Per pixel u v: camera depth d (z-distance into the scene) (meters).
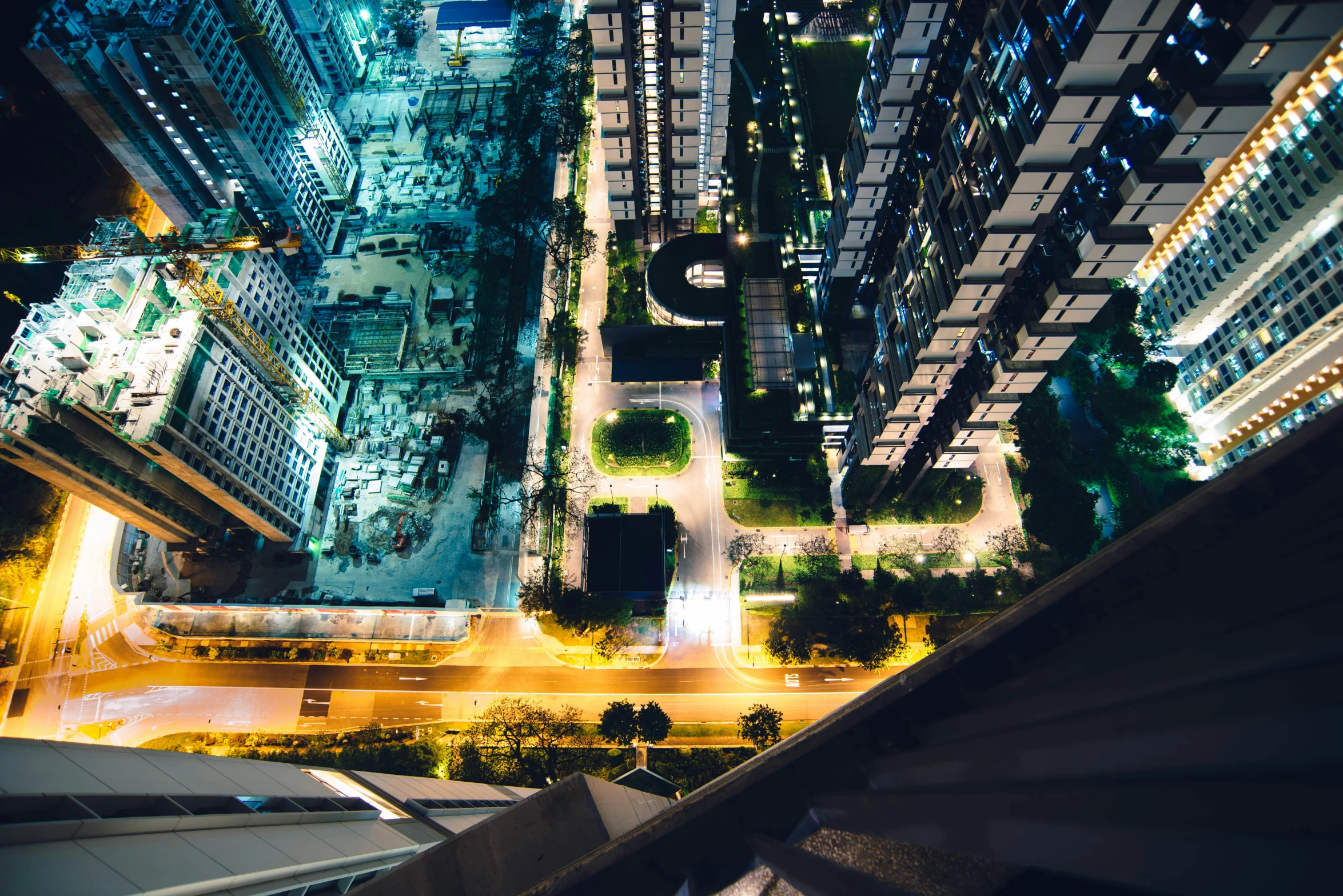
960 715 16.72
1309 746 7.91
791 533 170.12
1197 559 13.11
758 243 183.50
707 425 183.50
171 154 184.50
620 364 187.00
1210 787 9.06
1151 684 12.41
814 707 154.12
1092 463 169.50
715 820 18.16
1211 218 159.88
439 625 166.62
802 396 169.25
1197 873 8.17
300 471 177.00
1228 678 10.55
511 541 175.88
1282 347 144.12
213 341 145.62
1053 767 13.37
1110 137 97.69
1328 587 9.95
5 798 40.91
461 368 196.88
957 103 113.56
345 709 158.62
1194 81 83.25
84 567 173.88
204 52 165.88
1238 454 161.62
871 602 159.00
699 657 159.25
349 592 173.38
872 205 149.88
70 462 138.25
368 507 181.88
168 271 136.00
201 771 59.47
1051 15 85.62
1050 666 15.31
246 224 160.38
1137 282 183.50
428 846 71.75
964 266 110.69
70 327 131.25
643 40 155.00
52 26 157.25
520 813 32.25
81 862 40.78
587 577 160.50
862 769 17.73
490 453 184.88
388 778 93.75
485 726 147.62
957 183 115.81
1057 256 112.00
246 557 176.38
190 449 142.00
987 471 175.38
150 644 166.62
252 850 51.34
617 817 38.25
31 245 198.62
